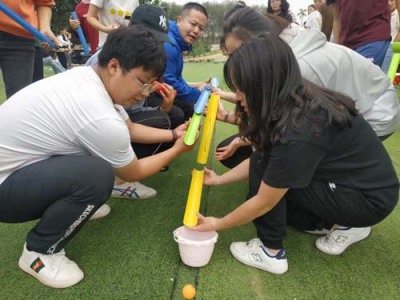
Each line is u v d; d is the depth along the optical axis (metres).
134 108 1.82
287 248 1.48
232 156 1.92
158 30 1.73
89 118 1.08
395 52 2.17
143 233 1.53
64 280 1.20
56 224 1.15
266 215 1.26
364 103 1.48
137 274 1.29
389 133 1.59
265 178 1.10
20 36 1.93
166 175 2.12
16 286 1.21
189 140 1.36
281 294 1.23
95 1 2.58
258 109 1.03
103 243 1.45
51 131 1.10
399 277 1.33
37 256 1.19
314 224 1.51
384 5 2.37
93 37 3.20
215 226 1.27
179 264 1.35
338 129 1.09
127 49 1.04
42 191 1.10
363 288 1.27
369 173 1.20
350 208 1.23
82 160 1.13
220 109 1.79
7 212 1.16
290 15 3.97
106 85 1.14
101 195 1.16
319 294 1.23
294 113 1.01
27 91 1.12
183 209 1.74
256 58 0.98
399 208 1.81
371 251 1.48
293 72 1.02
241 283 1.27
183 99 2.24
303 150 1.02
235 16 1.40
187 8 2.08
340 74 1.44
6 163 1.10
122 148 1.15
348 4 2.44
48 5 2.11
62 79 1.13
